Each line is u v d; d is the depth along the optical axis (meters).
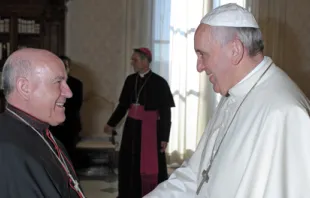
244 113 1.66
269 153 1.51
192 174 1.99
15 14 6.38
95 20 6.81
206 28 1.66
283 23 7.07
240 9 1.68
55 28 6.49
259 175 1.51
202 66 1.72
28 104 1.53
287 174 1.47
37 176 1.42
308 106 1.59
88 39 6.82
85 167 6.16
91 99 6.84
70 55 6.82
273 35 7.04
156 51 6.84
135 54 4.68
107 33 6.82
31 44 6.61
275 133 1.51
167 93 4.69
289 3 7.11
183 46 6.86
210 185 1.72
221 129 1.81
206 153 1.87
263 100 1.61
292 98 1.56
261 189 1.50
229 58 1.65
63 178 1.56
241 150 1.60
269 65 1.69
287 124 1.50
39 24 6.52
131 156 4.61
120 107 4.86
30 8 6.34
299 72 7.21
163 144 4.64
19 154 1.41
